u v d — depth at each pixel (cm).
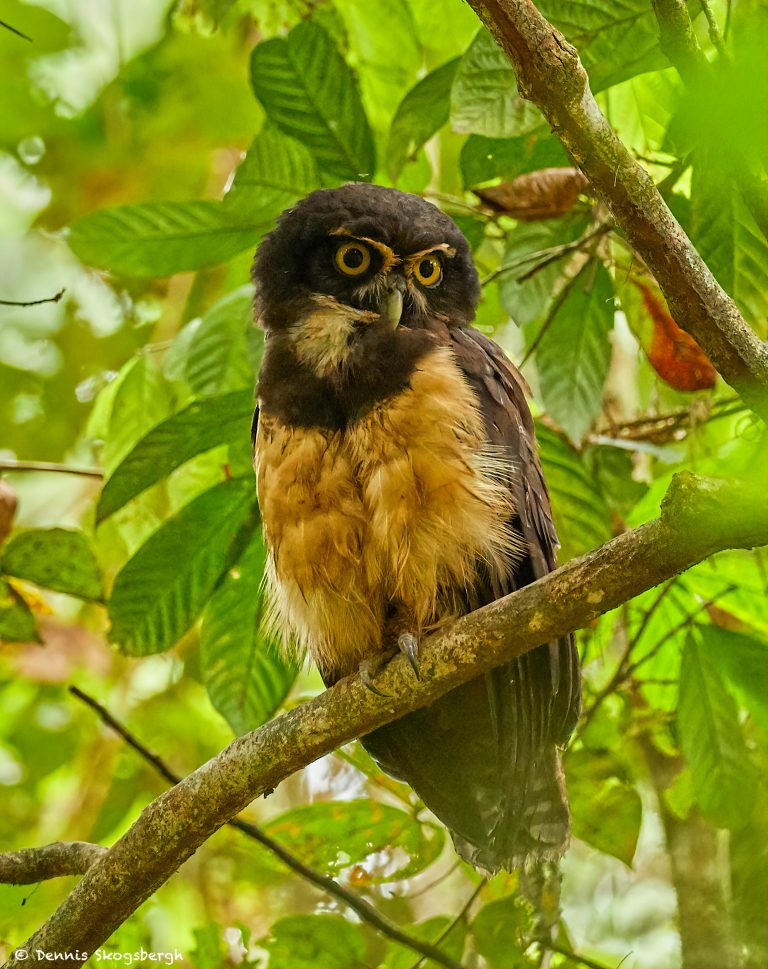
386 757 968
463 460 868
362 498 877
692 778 1066
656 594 1149
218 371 1065
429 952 945
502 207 1016
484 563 883
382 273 955
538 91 671
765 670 1059
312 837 1048
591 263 1063
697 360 1046
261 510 930
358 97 1020
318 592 918
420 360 891
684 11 677
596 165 678
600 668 1254
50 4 1636
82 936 794
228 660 1058
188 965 1336
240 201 1049
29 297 1627
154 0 1645
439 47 1292
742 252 897
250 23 1600
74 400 1616
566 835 907
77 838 1517
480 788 934
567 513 1098
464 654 713
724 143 646
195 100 1609
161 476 1012
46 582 1083
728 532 602
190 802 773
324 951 1000
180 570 1032
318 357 914
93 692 1557
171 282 1609
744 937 1134
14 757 1544
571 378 1081
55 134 1636
